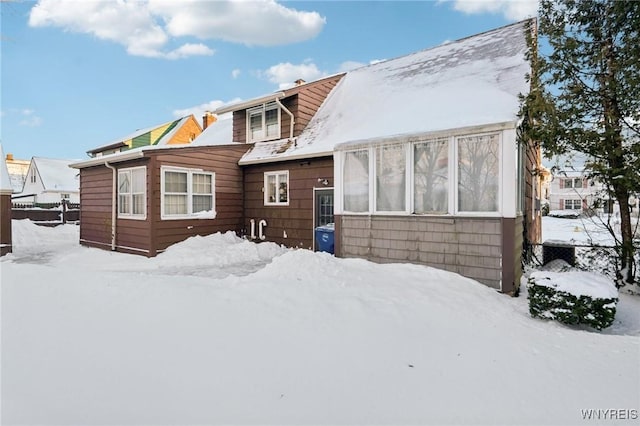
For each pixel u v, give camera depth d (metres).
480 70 10.02
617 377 2.78
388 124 9.13
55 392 2.13
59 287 3.80
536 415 2.23
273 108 12.52
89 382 2.26
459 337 3.51
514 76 8.80
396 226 6.70
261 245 10.15
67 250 11.03
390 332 3.48
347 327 3.51
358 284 4.96
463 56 11.43
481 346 3.31
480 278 5.80
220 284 4.68
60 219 17.39
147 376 2.38
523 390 2.54
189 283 4.55
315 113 12.50
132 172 10.23
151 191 9.47
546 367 2.92
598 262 6.51
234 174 11.87
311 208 10.44
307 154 9.99
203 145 10.81
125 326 3.08
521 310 4.72
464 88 9.40
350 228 7.32
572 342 3.56
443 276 5.57
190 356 2.69
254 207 11.88
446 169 6.20
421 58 12.82
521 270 6.77
